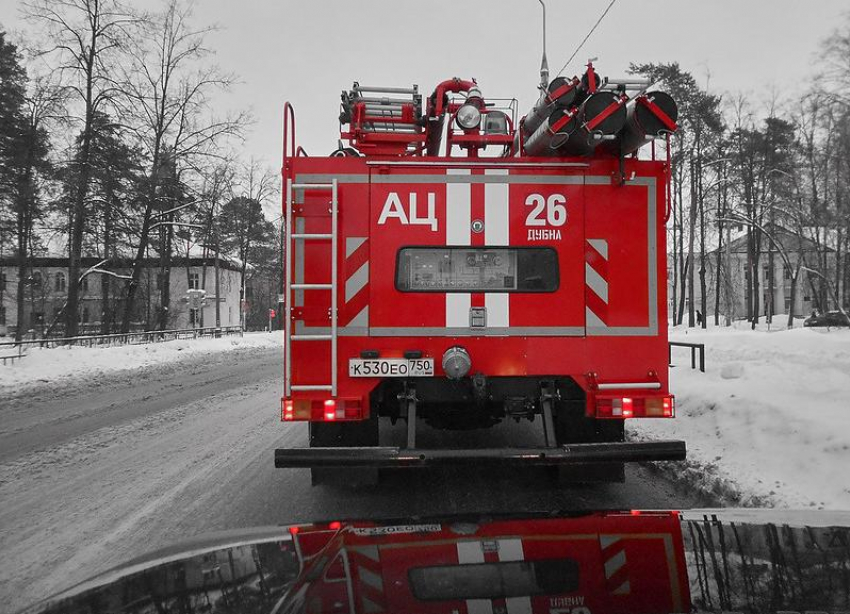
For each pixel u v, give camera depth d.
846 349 9.98
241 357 23.08
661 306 4.52
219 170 33.44
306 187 4.37
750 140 35.62
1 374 14.68
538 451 4.00
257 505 4.73
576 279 4.48
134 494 5.09
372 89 5.21
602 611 1.39
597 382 4.44
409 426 4.29
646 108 4.09
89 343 22.95
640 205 4.53
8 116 28.06
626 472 5.60
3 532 4.19
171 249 37.28
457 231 4.45
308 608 1.42
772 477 4.78
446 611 1.41
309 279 4.37
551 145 4.33
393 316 4.42
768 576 1.55
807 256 40.59
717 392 7.62
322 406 4.30
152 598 1.52
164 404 10.43
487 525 1.98
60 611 1.50
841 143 26.62
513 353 4.45
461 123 5.20
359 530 1.97
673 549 1.75
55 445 7.15
